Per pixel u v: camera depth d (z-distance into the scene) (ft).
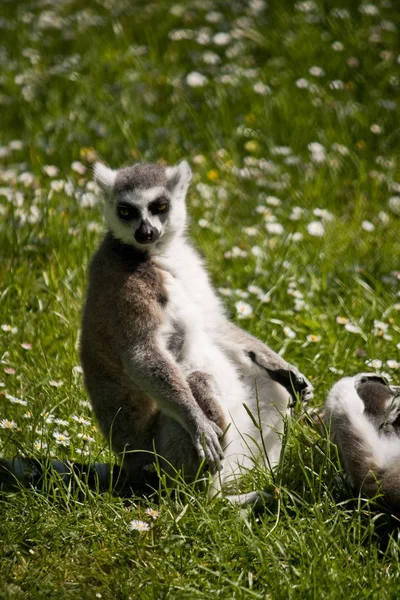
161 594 23.91
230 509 27.40
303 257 45.57
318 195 52.75
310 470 28.04
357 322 39.91
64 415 33.76
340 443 28.22
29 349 38.24
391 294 42.42
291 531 26.27
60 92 66.08
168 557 25.40
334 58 66.59
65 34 75.15
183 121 61.77
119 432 31.40
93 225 47.52
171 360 30.19
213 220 50.11
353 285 43.73
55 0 82.48
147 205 32.17
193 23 75.25
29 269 44.55
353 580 24.18
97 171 33.63
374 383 31.14
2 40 75.56
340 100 62.18
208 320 32.89
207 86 65.21
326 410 29.53
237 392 31.58
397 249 47.11
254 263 45.14
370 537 25.76
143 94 64.28
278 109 61.31
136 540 25.95
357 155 57.31
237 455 30.81
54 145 59.26
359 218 50.52
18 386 35.94
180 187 33.55
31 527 26.50
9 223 47.39
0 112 65.16
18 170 56.18
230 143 58.44
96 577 24.77
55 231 46.80
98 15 78.74
